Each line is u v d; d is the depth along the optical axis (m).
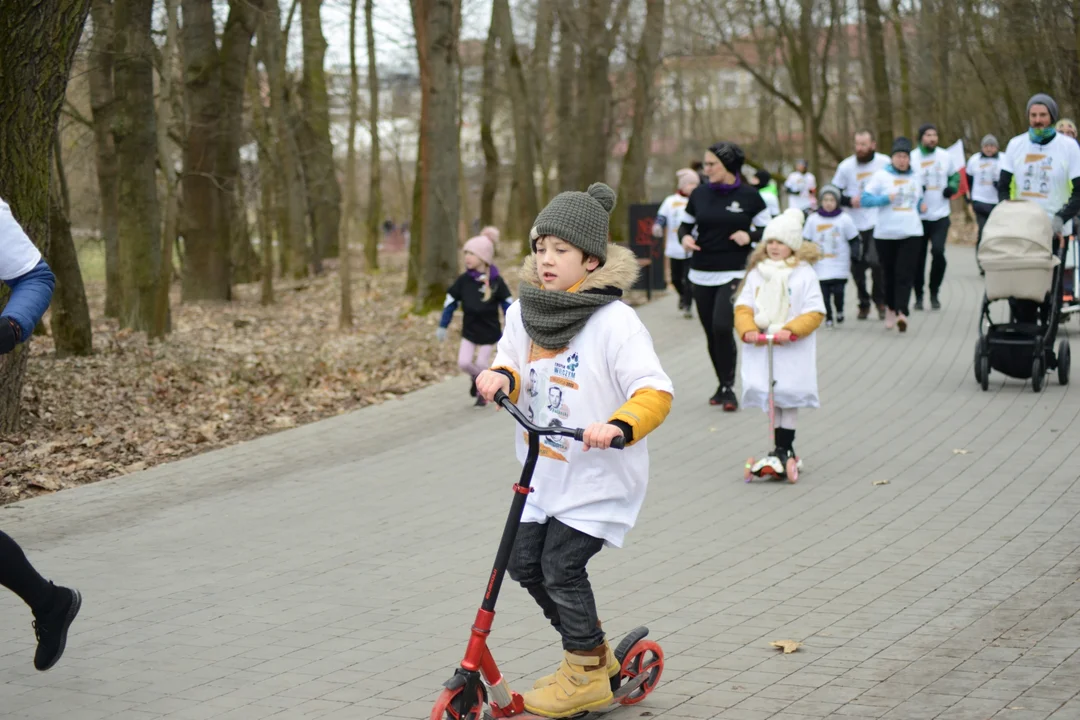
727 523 7.09
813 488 7.87
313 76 33.28
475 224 47.97
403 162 57.44
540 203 37.41
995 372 11.88
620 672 4.25
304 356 15.30
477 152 52.25
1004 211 10.71
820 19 34.47
